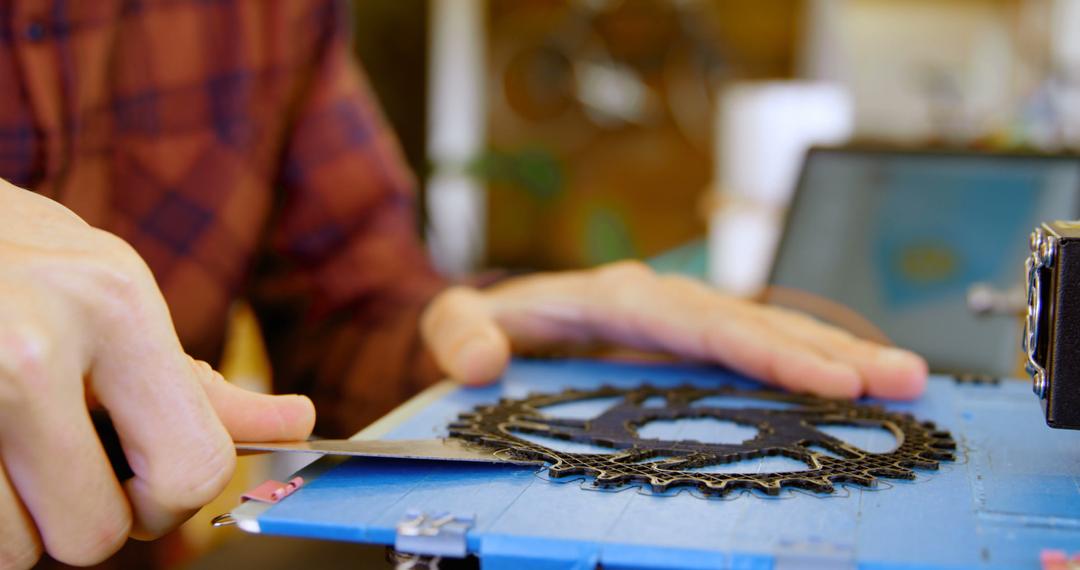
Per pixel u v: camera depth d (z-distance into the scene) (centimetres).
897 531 43
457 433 59
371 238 111
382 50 189
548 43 329
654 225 337
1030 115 207
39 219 46
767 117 224
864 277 105
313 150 113
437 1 325
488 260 333
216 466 48
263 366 132
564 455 54
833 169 111
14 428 42
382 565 57
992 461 55
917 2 213
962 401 71
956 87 213
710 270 247
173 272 104
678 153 331
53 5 95
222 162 108
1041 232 52
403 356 95
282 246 113
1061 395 51
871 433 62
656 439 58
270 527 45
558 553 42
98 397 46
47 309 42
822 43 312
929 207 107
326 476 51
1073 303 50
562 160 336
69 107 96
